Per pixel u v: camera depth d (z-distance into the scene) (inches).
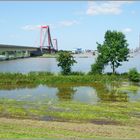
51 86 3351.4
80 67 6141.7
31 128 1579.7
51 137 1364.4
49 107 2151.8
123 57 4146.2
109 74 4028.1
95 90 3043.8
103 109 2100.1
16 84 3486.7
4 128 1553.9
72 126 1659.7
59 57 4084.6
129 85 3398.1
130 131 1584.6
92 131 1561.3
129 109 2118.6
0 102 2322.8
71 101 2409.0
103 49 4097.0
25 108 2108.8
